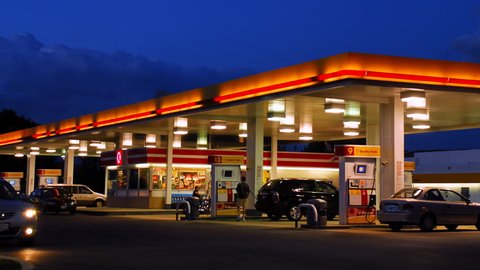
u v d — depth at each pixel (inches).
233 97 1074.1
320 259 559.8
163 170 1576.0
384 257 576.1
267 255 587.8
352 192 966.4
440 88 899.4
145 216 1333.7
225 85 1098.1
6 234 637.9
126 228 936.9
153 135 1673.2
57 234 828.0
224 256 578.6
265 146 1979.6
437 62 897.5
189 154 1578.5
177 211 1164.5
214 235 809.5
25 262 509.0
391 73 861.8
